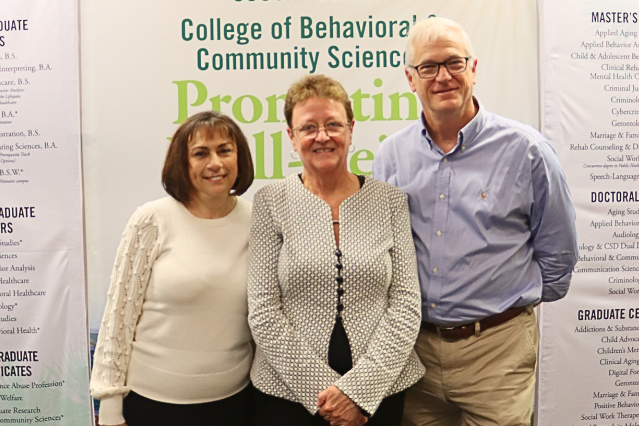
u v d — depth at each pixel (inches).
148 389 60.9
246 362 64.6
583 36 84.9
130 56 83.4
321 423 57.9
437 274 66.9
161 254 61.9
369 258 57.9
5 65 84.0
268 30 83.9
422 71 64.5
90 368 84.7
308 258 57.5
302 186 61.5
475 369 67.1
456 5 84.1
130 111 83.7
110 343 60.6
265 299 58.5
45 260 84.7
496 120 68.1
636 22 85.0
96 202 84.1
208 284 60.2
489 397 66.8
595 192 86.1
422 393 71.4
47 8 83.6
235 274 61.8
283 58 84.2
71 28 83.4
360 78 84.7
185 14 83.4
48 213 84.4
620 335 86.5
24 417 84.8
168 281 59.9
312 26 84.0
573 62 85.0
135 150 84.0
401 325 58.5
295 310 58.6
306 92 59.6
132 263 61.2
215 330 61.1
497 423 66.4
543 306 85.9
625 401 86.6
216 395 61.5
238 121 84.7
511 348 67.1
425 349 69.3
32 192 84.4
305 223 59.2
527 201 66.1
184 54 83.7
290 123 61.9
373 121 85.2
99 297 84.7
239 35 83.9
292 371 56.2
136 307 61.6
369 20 84.2
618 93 85.6
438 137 68.6
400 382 60.5
